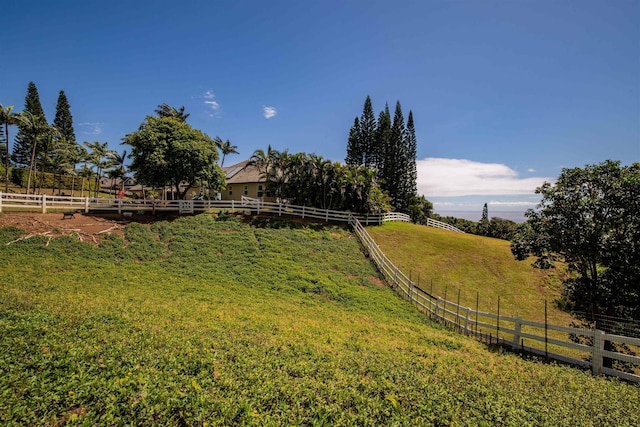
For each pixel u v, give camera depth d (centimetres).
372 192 3509
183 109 4700
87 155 4825
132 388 582
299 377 718
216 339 891
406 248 2692
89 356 684
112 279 1532
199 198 4441
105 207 2564
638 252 1168
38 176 5844
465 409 641
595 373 979
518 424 595
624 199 1177
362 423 562
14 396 528
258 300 1502
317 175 3391
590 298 1305
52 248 1806
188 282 1652
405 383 733
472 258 2550
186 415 529
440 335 1289
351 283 1962
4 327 772
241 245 2294
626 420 646
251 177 4616
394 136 5731
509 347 1245
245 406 563
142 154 3006
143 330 876
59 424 494
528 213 1495
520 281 2219
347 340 1068
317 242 2542
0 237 1795
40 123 3856
